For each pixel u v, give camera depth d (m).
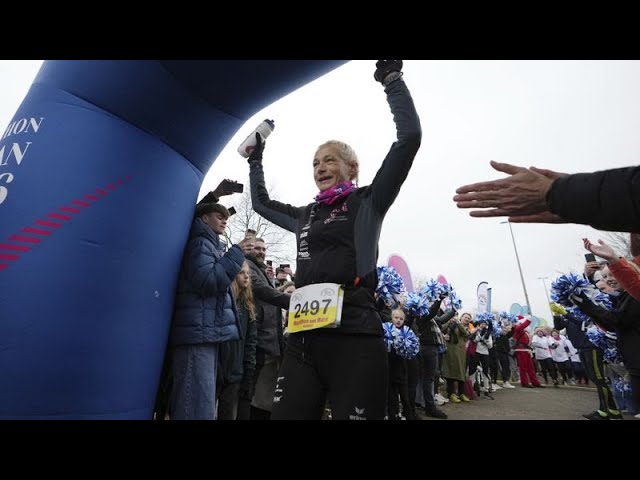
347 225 1.56
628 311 2.44
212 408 1.93
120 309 1.62
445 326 6.65
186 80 1.79
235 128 2.16
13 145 1.66
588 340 5.02
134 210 1.72
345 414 1.34
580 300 2.96
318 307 1.47
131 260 1.68
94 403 1.51
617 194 0.93
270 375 3.35
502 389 9.25
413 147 1.53
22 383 1.39
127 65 1.72
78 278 1.52
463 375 6.55
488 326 7.94
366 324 1.44
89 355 1.51
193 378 1.91
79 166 1.63
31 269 1.46
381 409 1.37
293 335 1.58
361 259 1.52
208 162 2.21
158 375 1.83
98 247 1.59
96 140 1.69
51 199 1.55
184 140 1.97
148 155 1.82
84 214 1.58
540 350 10.98
